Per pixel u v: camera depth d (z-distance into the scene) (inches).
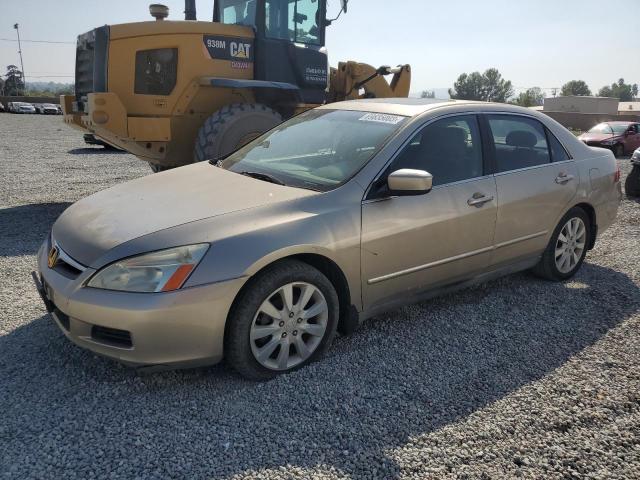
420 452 101.2
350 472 95.3
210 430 105.0
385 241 135.5
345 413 112.0
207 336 112.6
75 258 117.0
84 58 304.5
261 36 304.8
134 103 282.8
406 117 151.6
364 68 387.9
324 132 160.4
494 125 167.3
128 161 530.3
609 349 143.4
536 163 175.8
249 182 141.2
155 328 108.0
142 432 103.7
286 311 122.7
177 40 283.4
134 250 111.1
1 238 235.0
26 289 173.2
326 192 131.6
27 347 134.3
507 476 95.9
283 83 307.6
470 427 109.0
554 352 141.1
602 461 100.7
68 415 108.0
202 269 111.0
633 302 175.0
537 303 172.6
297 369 127.9
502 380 126.9
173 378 122.6
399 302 145.9
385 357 135.6
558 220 181.6
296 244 120.3
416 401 117.2
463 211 150.6
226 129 276.1
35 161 519.8
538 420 112.0
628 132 817.5
